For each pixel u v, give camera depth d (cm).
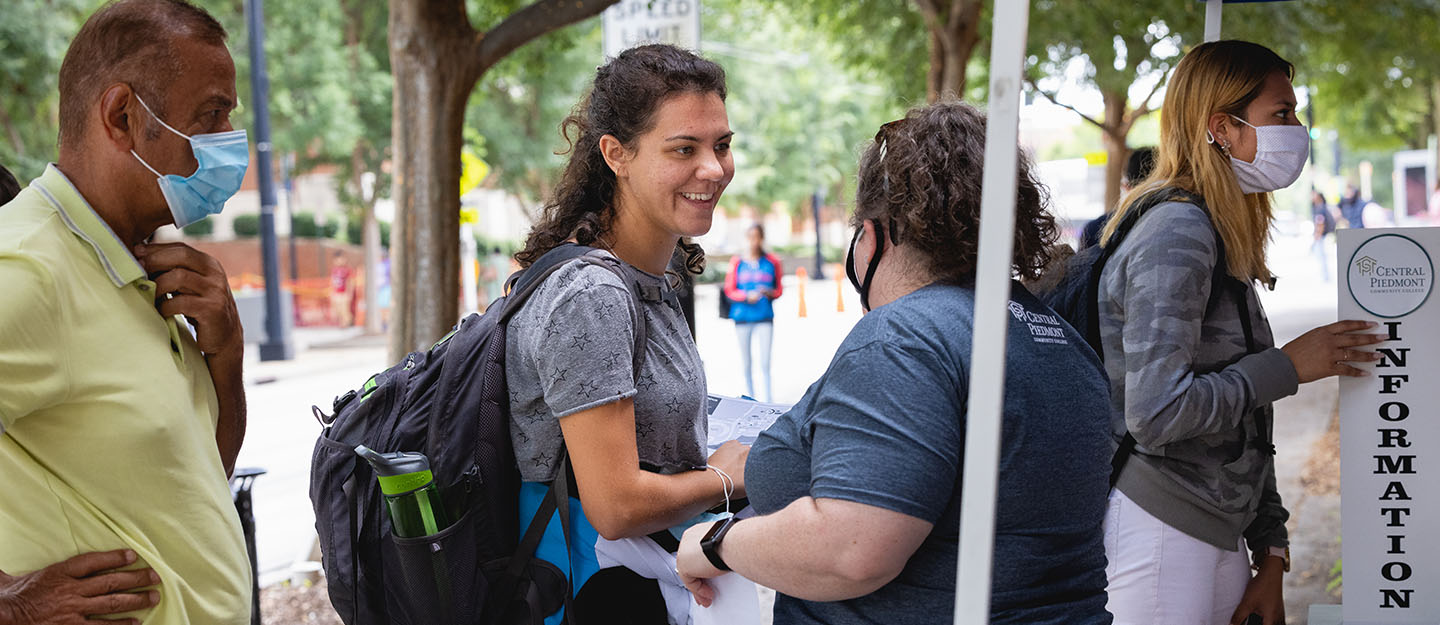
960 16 1293
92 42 195
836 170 4216
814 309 2650
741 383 1388
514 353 223
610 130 230
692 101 226
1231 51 261
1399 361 260
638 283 230
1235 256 256
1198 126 260
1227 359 254
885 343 176
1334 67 2030
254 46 1947
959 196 182
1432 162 3275
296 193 4009
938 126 187
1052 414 182
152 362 197
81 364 187
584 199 238
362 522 228
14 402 177
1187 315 241
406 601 225
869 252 194
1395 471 262
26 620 179
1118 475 258
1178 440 244
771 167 4153
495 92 2714
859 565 170
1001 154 156
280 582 627
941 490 170
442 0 653
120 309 195
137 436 191
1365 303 260
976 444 157
